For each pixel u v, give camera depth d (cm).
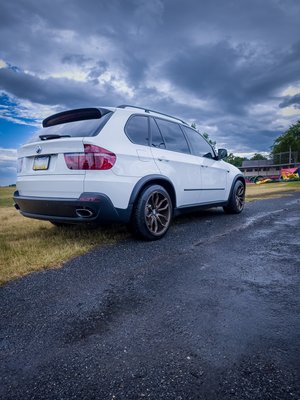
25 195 316
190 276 213
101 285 201
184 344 128
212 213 551
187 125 439
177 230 383
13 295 189
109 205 274
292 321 144
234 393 98
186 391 100
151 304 170
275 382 102
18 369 116
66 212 280
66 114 323
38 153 297
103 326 147
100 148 269
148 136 342
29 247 301
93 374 111
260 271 220
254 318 148
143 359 119
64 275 223
